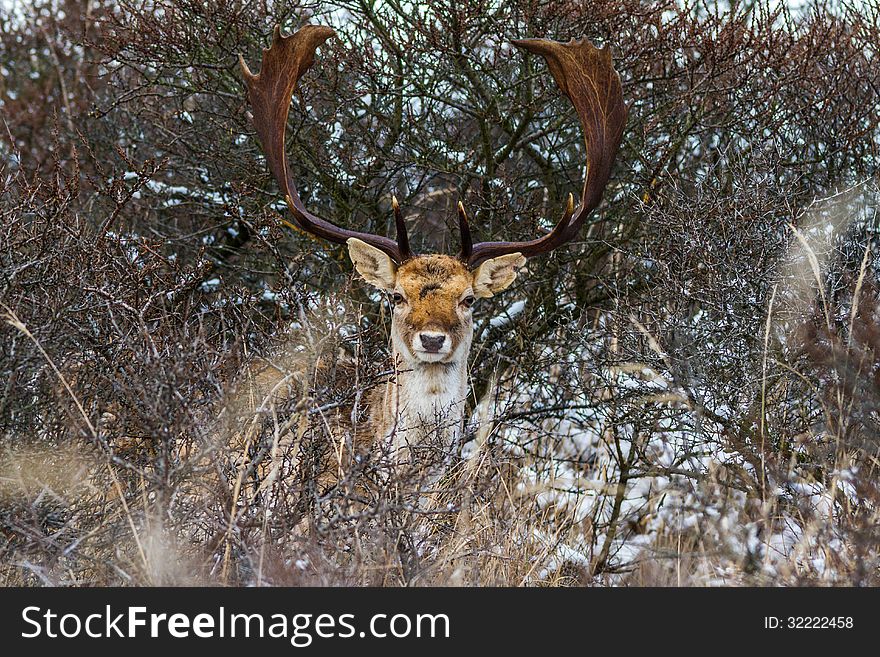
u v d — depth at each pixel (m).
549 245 10.89
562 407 12.25
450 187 14.29
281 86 11.13
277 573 7.83
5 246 8.45
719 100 13.12
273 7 13.51
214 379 8.04
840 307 10.32
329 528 7.94
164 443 7.65
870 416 9.05
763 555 8.55
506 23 12.64
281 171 11.18
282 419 8.88
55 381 8.38
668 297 10.88
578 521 11.41
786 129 12.94
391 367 10.19
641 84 13.47
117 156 14.77
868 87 13.01
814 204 11.72
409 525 8.23
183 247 14.36
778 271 10.52
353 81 13.48
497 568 9.06
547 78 13.20
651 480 12.19
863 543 7.82
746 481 9.54
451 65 12.98
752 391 10.25
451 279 10.27
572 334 12.68
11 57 18.84
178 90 14.48
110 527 8.10
